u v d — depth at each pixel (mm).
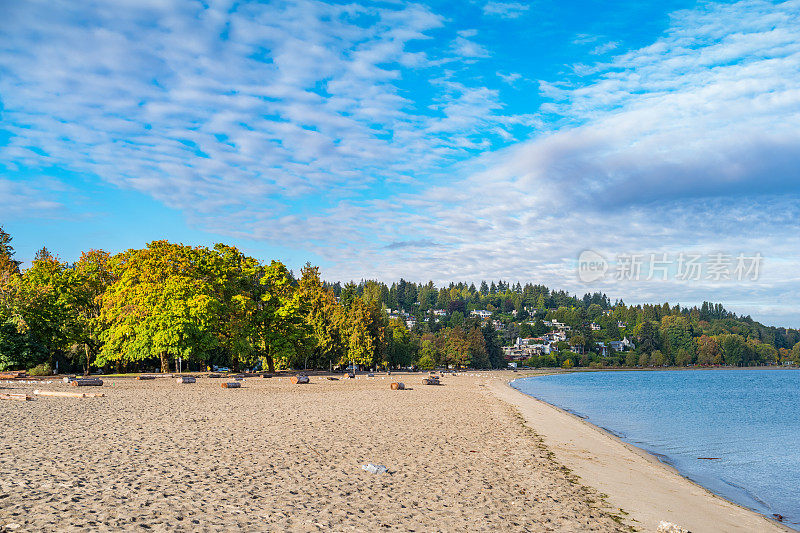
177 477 11773
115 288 62125
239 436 18203
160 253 60938
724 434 33062
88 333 65188
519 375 153000
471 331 196750
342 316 118438
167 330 55938
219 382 52844
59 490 10016
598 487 14844
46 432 17469
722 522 12688
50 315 61688
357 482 12547
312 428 21031
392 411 29672
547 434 25484
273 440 17688
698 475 19969
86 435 17109
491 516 10602
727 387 101500
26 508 8688
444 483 13258
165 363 62156
